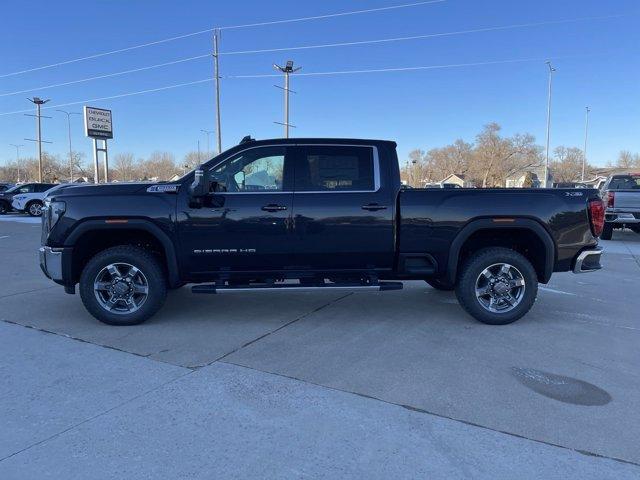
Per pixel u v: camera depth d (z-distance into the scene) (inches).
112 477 112.4
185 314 242.7
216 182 218.7
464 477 112.5
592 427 135.3
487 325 226.1
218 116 1577.3
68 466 116.4
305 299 275.1
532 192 222.8
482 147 3489.2
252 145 220.5
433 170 4744.1
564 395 154.6
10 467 115.9
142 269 217.0
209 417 139.1
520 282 224.2
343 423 136.1
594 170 3764.8
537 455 121.7
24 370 171.3
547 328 223.3
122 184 219.6
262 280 226.2
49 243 216.7
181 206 213.6
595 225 224.8
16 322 227.6
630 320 237.5
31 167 4498.0
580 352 192.2
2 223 820.0
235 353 188.2
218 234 214.7
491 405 147.3
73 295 282.2
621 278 350.9
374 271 225.3
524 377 167.8
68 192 216.5
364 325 225.5
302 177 219.3
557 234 223.0
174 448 123.9
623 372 173.0
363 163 221.8
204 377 165.6
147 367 174.1
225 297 279.6
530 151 3408.0
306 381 162.9
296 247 217.6
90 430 132.1
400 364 178.1
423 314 244.4
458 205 219.8
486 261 220.7
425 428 133.8
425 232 219.9
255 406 145.6
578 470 115.8
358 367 175.0
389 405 146.6
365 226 218.4
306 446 124.8
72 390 155.9
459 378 166.4
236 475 113.1
